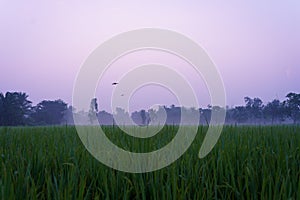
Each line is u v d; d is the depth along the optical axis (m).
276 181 3.03
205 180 3.36
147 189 3.34
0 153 4.72
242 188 3.44
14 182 3.11
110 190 3.29
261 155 4.05
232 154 4.20
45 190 3.29
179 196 2.97
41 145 5.12
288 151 4.49
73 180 3.11
